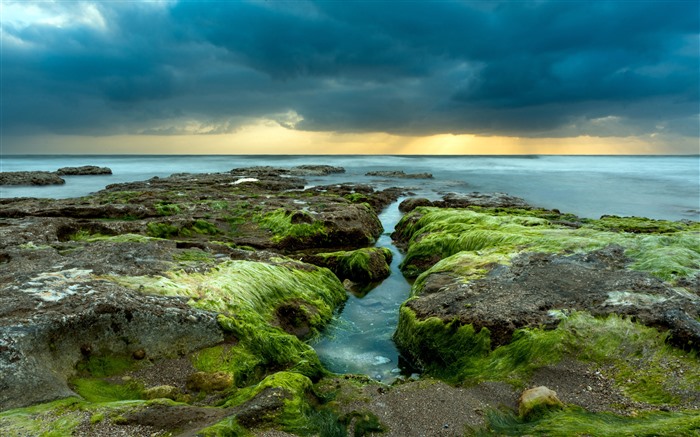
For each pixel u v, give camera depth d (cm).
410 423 679
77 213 2069
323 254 1684
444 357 941
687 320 846
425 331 995
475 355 916
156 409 625
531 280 1199
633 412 675
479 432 649
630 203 3622
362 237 2073
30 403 646
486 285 1181
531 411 692
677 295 1008
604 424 622
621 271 1221
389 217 2930
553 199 3881
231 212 2291
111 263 1152
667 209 3309
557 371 815
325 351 1048
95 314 818
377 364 992
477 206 2875
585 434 586
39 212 2031
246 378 836
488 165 10412
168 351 860
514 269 1289
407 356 1030
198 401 742
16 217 1991
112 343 826
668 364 784
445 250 1709
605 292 1070
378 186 5044
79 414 609
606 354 841
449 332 970
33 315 782
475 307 1031
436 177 6444
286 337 955
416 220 2277
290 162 12625
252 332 931
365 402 737
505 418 692
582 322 926
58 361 752
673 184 5219
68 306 830
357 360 1009
